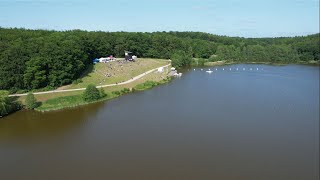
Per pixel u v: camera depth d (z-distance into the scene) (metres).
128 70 178.75
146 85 149.88
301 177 62.97
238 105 115.56
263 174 64.38
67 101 120.06
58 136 87.19
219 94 133.50
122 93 136.62
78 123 97.88
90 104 120.12
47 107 113.62
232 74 190.38
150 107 114.00
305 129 89.56
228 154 73.69
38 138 86.06
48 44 139.50
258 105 115.81
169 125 93.75
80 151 76.62
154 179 62.88
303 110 109.06
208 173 64.94
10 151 78.00
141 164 69.19
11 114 108.06
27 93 124.12
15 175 65.94
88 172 66.25
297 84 156.88
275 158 71.25
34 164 70.69
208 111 108.00
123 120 99.38
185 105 115.94
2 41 141.62
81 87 137.38
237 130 89.00
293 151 74.69
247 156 72.50
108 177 63.97
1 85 120.69
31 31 193.75
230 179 62.59
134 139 83.25
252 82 162.38
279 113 105.50
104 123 97.00
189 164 68.88
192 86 151.62
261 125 93.25
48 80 132.00
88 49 194.88
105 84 146.12
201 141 81.25
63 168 68.31
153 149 76.81
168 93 136.38
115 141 82.19
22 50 129.50
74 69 144.00
